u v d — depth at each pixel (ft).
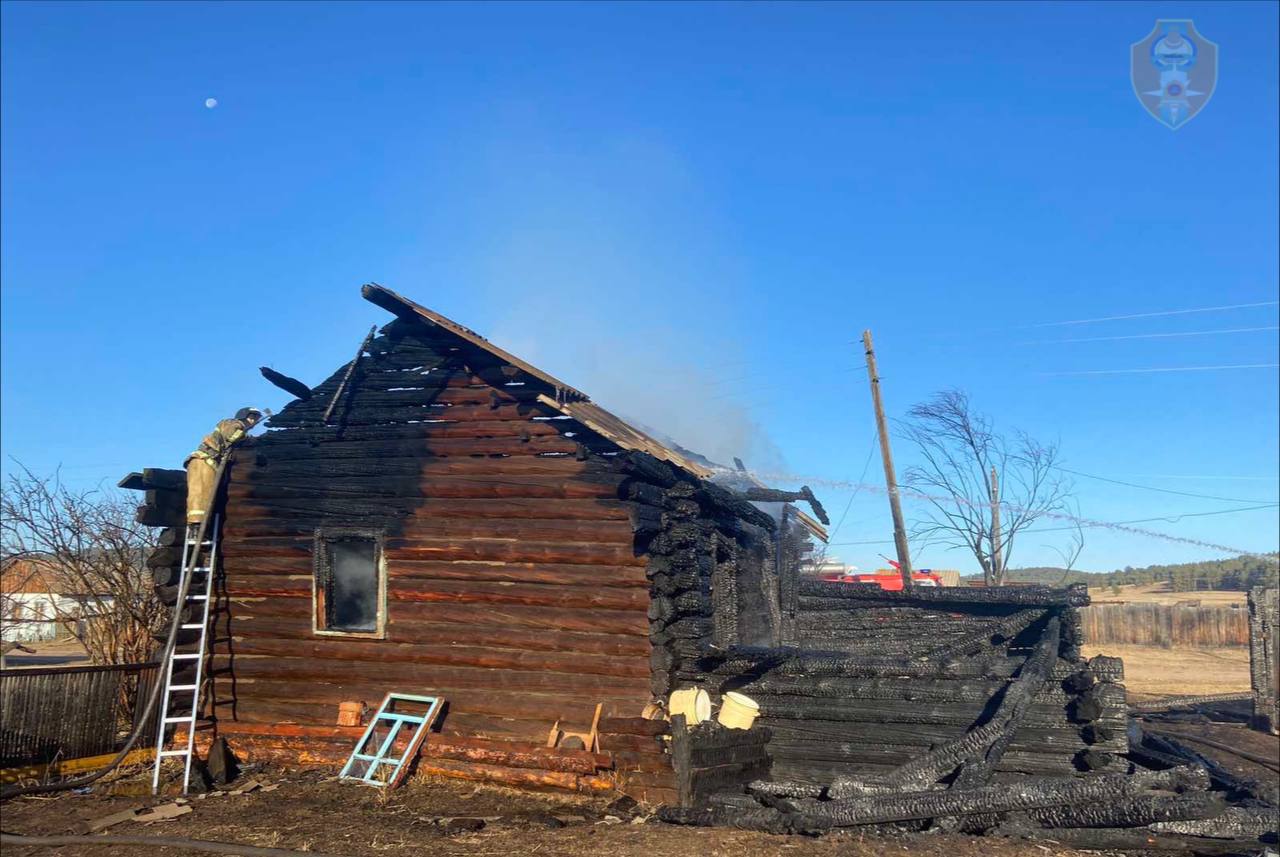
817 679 36.24
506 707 35.53
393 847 27.45
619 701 34.35
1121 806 28.63
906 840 28.04
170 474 40.04
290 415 40.37
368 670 37.78
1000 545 111.34
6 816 31.94
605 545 35.14
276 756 37.73
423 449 38.22
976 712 34.47
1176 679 92.79
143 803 33.42
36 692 36.19
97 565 48.85
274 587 39.50
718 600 43.78
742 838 28.07
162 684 38.55
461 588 36.83
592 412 36.22
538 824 29.86
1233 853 28.04
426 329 38.83
